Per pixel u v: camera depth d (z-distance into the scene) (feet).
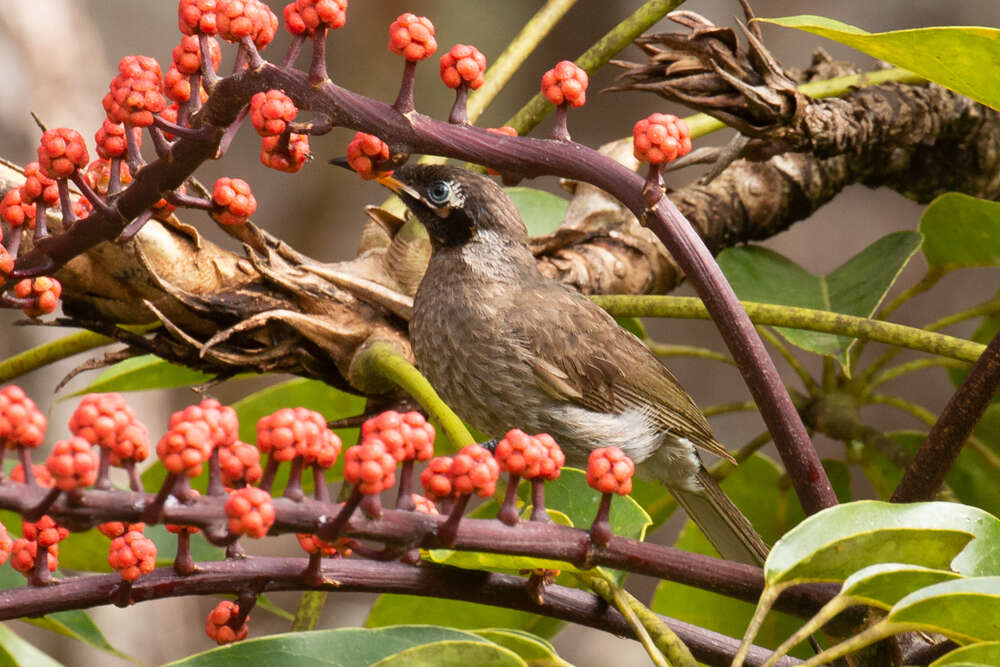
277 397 29.89
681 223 17.94
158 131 16.98
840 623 18.78
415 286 26.30
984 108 33.50
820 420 30.35
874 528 16.84
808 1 66.64
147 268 23.06
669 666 17.60
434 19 70.59
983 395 19.77
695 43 26.76
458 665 15.74
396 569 17.79
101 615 47.65
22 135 45.29
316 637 17.12
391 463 14.15
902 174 34.78
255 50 16.56
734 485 32.81
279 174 67.41
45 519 15.43
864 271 30.04
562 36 71.31
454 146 17.33
